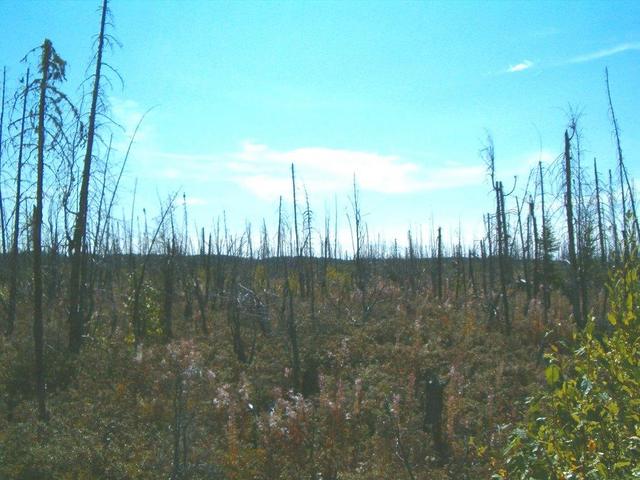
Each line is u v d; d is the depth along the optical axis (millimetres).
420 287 34562
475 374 18344
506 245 27016
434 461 12336
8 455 11102
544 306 24328
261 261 37938
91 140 20125
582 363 5695
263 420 13773
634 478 4848
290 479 12266
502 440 11359
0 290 25250
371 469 12211
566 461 5293
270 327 23656
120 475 10984
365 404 15203
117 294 27422
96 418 13250
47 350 17922
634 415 5121
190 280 29797
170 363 15227
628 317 5410
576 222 22062
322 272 36500
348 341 21500
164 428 12719
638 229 5934
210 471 11242
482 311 26422
